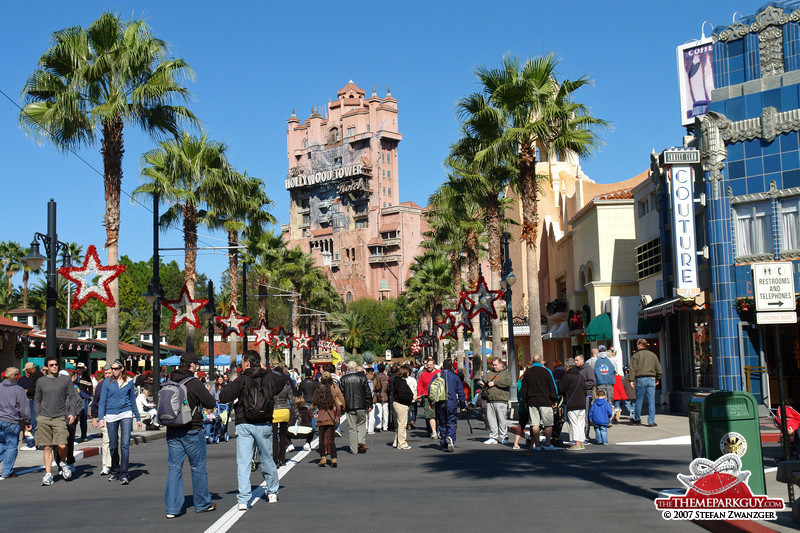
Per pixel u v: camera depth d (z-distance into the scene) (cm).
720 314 2272
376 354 13725
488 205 3388
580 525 860
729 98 2325
